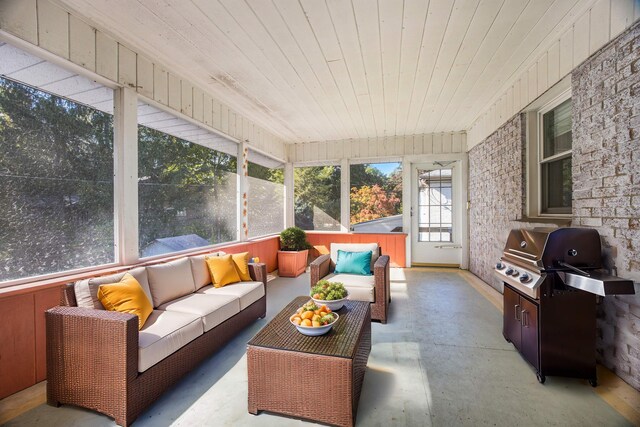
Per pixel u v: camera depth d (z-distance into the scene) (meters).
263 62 2.93
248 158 4.91
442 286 4.35
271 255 5.33
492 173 4.20
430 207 5.83
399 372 2.09
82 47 2.21
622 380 1.90
